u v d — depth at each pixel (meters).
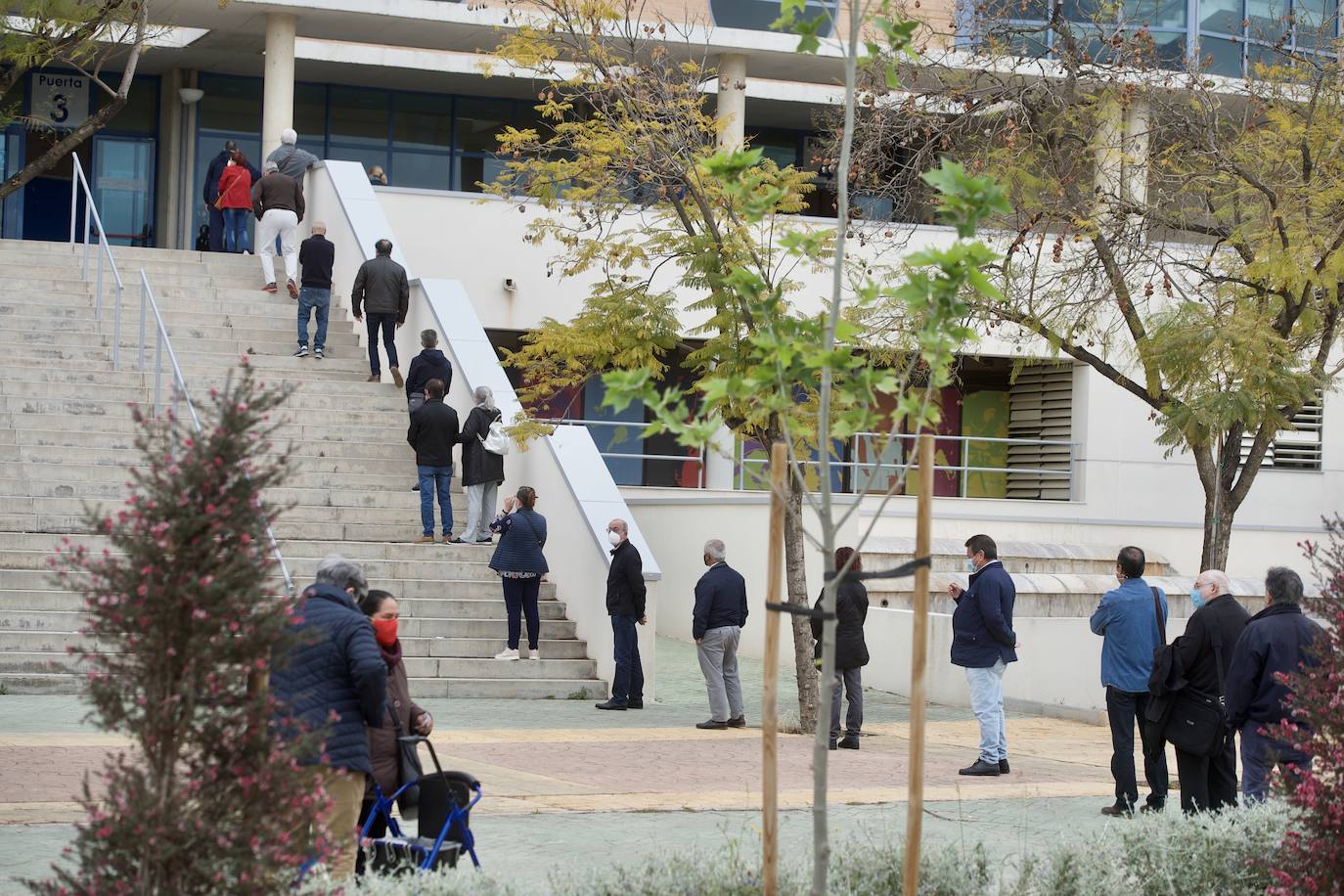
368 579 19.33
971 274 5.77
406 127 35.22
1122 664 11.82
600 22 18.61
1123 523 29.33
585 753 14.07
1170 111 19.02
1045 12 19.66
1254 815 8.36
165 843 5.05
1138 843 8.03
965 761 15.02
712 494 27.95
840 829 10.57
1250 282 17.58
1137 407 30.73
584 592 19.36
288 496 20.45
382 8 29.97
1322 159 17.94
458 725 15.76
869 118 18.89
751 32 30.86
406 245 27.91
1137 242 18.45
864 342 18.06
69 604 17.42
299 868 5.36
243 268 25.75
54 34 15.27
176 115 34.38
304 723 5.50
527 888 6.95
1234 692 9.94
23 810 9.95
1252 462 18.02
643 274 28.27
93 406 20.89
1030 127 18.45
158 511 5.21
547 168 18.20
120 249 25.33
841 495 23.56
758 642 24.05
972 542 14.15
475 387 21.30
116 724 5.27
